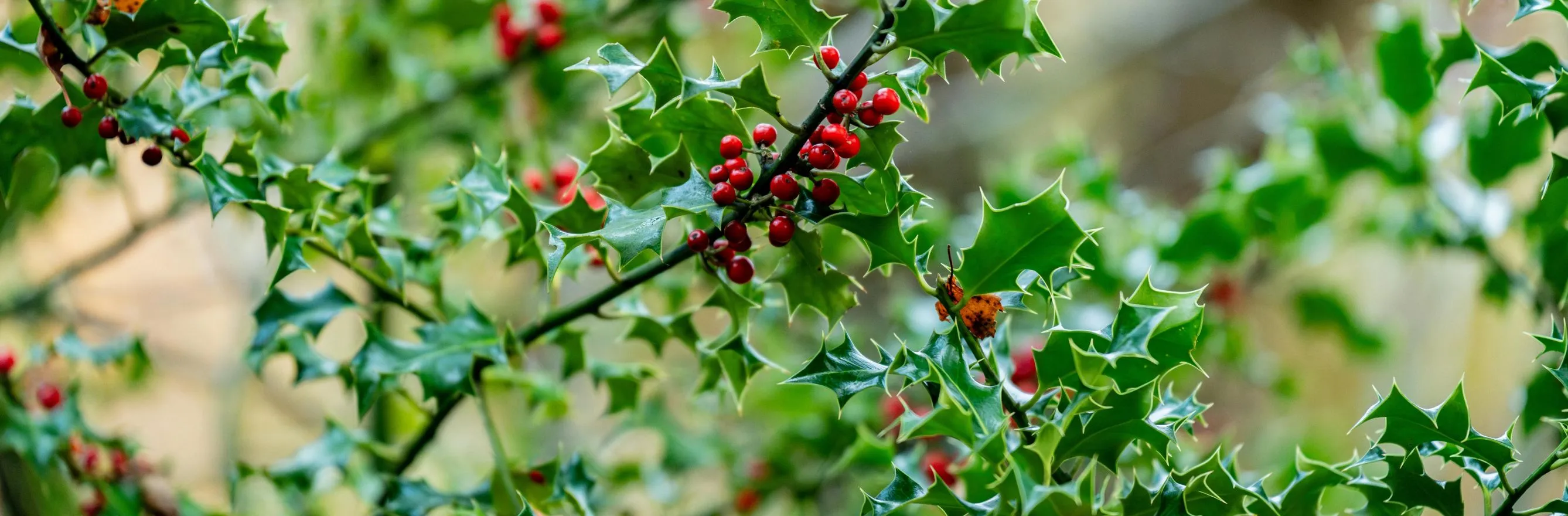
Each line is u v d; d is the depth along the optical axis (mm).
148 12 1569
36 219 2396
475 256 2770
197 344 3439
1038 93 4242
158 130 1596
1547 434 1811
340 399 3355
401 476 1755
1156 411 1568
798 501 1974
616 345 3248
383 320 1942
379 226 1743
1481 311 2863
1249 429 3219
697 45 2746
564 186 1814
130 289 3242
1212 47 4133
